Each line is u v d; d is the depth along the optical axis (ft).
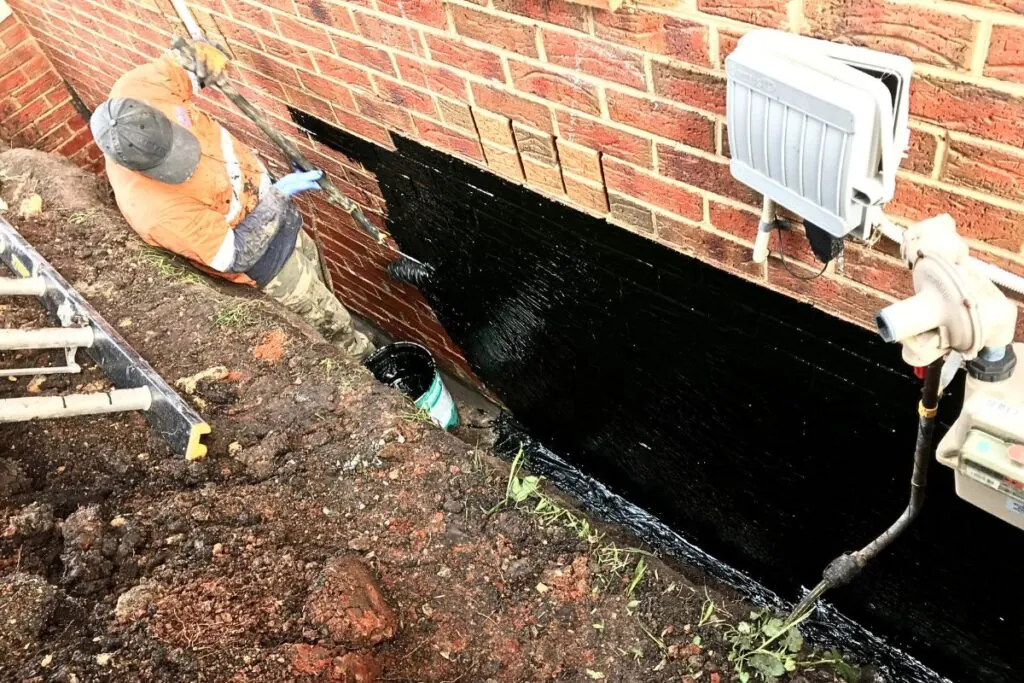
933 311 4.00
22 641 6.53
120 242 10.96
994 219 4.65
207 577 7.05
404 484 7.97
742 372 7.72
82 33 13.08
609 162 6.76
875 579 8.60
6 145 14.58
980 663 8.29
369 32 7.79
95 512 7.40
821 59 4.17
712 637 6.72
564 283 8.98
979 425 4.51
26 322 9.84
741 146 4.94
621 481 11.93
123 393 8.27
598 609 7.00
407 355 11.90
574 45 5.96
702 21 4.98
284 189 10.23
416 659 6.84
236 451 8.36
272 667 6.31
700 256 6.89
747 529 10.09
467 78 7.27
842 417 7.14
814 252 5.43
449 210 9.66
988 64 4.00
